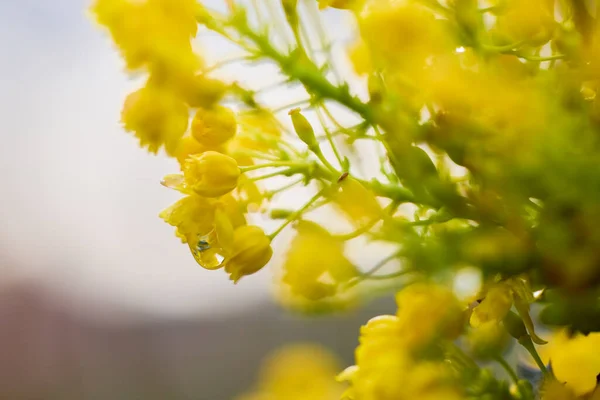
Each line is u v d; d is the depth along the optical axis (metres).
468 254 0.18
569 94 0.18
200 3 0.19
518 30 0.18
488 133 0.18
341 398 0.19
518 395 0.20
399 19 0.18
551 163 0.17
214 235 0.20
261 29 0.19
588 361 0.19
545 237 0.18
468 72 0.18
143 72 0.19
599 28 0.18
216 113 0.19
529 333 0.19
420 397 0.18
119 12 0.19
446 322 0.18
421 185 0.18
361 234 0.18
